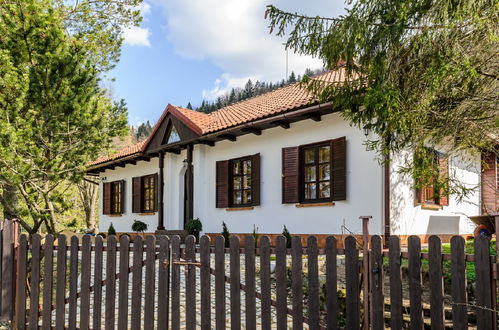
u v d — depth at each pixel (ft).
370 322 11.97
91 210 81.30
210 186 45.88
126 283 15.24
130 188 59.62
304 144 36.45
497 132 17.03
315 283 12.63
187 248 14.52
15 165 21.75
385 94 14.55
